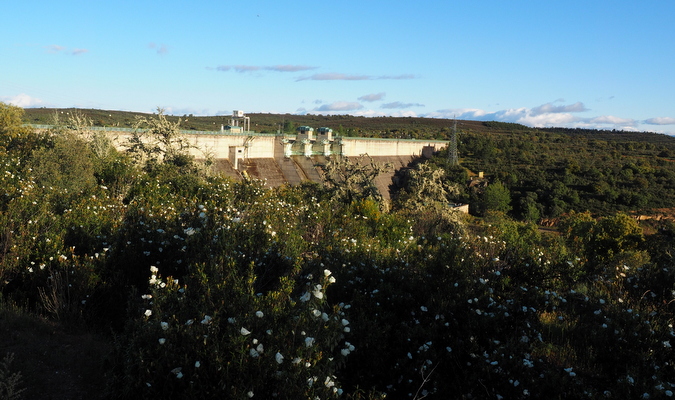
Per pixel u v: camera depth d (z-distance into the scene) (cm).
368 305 693
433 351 579
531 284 835
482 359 543
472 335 614
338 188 2477
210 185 1783
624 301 780
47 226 909
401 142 10700
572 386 529
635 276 866
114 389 459
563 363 615
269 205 1446
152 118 2289
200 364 431
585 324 739
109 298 705
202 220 778
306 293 501
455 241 921
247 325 463
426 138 15650
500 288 757
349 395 501
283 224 1220
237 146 5534
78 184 1467
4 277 729
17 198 1000
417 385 552
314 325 471
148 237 834
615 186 7969
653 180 8369
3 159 1482
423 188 2566
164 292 529
